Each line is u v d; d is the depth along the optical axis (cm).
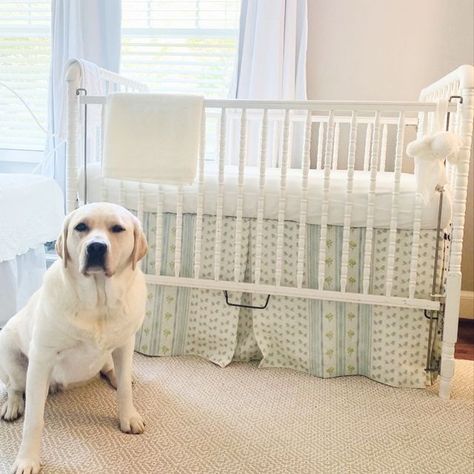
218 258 194
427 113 208
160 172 185
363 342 191
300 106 179
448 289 174
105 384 175
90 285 129
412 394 179
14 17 320
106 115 191
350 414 163
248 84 285
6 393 166
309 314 193
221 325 200
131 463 132
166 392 173
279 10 274
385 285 184
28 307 148
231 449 140
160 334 205
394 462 137
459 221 171
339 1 285
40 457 131
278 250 188
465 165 168
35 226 242
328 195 181
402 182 190
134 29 310
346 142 289
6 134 328
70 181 200
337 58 288
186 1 304
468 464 138
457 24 276
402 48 282
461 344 241
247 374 191
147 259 204
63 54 296
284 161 183
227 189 192
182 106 183
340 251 188
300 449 142
